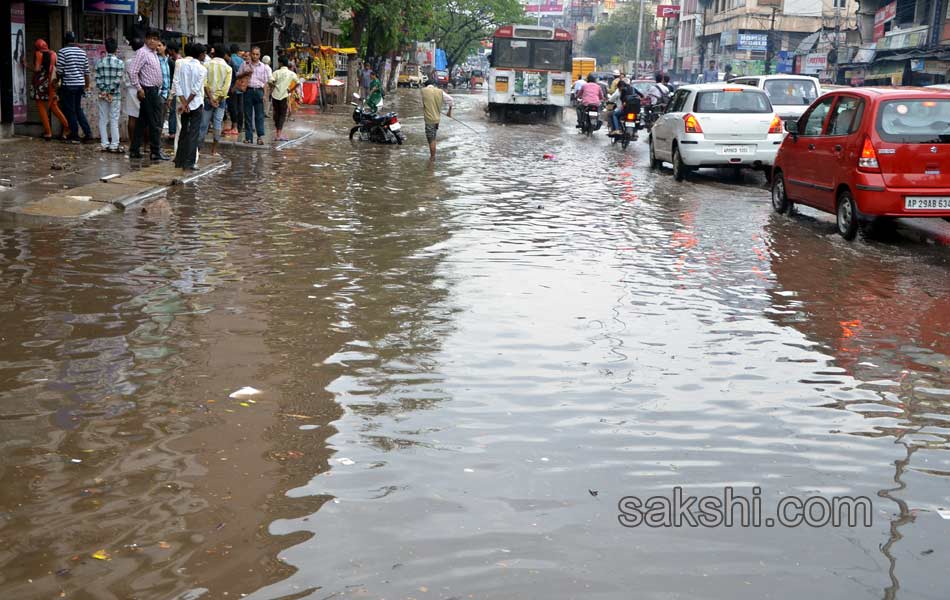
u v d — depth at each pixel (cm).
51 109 1875
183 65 1556
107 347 628
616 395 569
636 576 362
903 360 657
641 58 12662
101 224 1080
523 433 504
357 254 964
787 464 475
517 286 844
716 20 9275
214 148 1973
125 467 446
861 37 5919
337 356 626
